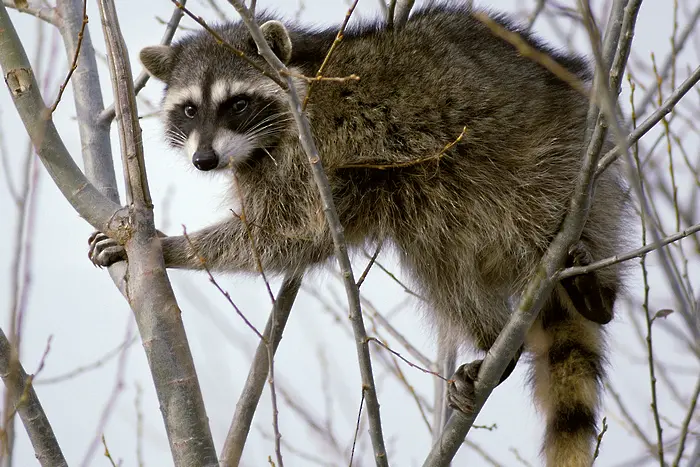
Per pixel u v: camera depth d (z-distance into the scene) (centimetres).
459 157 821
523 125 811
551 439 832
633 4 566
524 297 684
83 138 889
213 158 880
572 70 849
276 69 598
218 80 911
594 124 662
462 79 820
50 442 674
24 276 557
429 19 881
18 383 671
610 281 831
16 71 699
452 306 914
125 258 787
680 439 685
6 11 694
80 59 931
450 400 734
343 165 843
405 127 833
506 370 839
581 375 847
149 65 967
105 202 716
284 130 898
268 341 719
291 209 898
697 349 541
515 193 820
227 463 777
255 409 807
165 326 669
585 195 648
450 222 844
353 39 888
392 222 863
